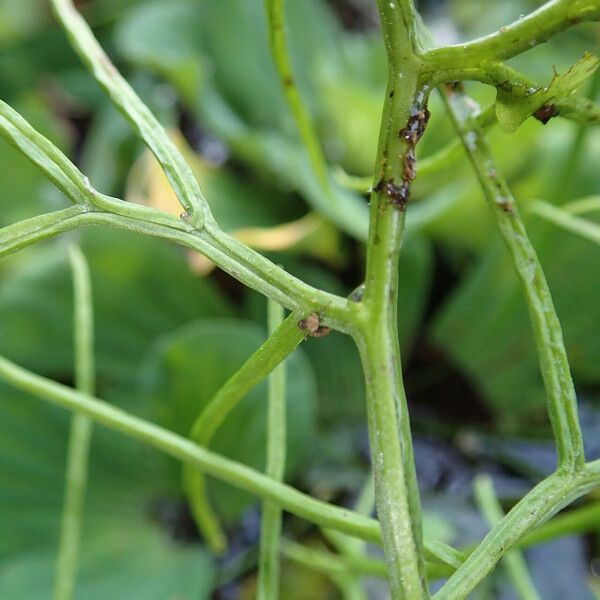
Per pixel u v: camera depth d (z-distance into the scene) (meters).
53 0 0.16
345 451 0.33
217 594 0.29
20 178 0.38
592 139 0.32
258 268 0.13
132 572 0.29
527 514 0.14
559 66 0.36
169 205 0.32
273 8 0.17
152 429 0.18
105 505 0.31
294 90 0.19
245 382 0.15
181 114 0.40
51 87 0.43
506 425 0.33
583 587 0.28
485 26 0.42
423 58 0.13
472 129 0.15
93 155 0.39
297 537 0.30
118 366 0.34
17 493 0.30
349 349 0.34
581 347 0.31
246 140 0.35
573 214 0.22
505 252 0.32
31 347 0.33
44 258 0.33
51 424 0.31
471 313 0.32
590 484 0.14
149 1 0.44
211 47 0.40
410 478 0.13
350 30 0.48
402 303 0.33
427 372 0.34
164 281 0.34
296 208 0.37
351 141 0.36
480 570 0.14
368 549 0.28
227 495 0.29
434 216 0.30
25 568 0.29
